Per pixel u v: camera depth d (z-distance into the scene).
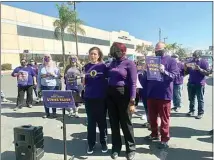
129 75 4.77
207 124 7.32
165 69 5.25
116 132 5.06
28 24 45.09
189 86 8.24
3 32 40.34
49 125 7.34
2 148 5.58
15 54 42.38
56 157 5.10
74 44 56.50
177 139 6.04
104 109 5.21
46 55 8.27
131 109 4.86
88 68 5.19
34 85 10.41
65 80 7.76
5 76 29.56
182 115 8.48
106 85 5.13
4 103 11.05
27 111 9.28
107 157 5.10
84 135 6.41
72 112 8.30
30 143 4.52
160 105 5.37
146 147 5.52
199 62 7.88
